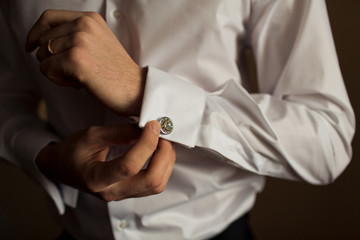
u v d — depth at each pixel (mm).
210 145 416
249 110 436
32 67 542
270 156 447
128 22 478
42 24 422
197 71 482
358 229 939
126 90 394
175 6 460
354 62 851
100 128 414
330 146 452
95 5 489
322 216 1013
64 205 592
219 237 592
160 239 548
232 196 572
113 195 406
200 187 526
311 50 450
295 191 1045
